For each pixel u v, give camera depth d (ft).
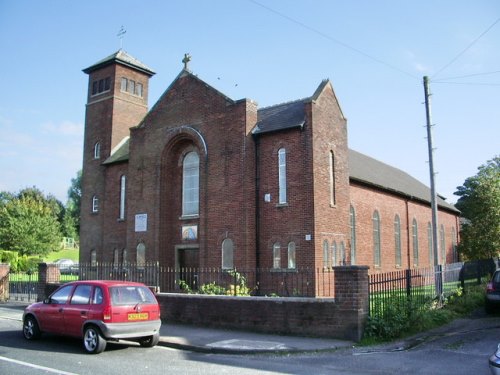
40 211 194.90
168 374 32.22
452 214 164.86
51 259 232.12
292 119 79.66
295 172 76.95
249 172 80.02
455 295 63.41
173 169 92.53
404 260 121.19
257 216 79.36
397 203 120.37
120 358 37.91
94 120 119.14
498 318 54.65
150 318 42.06
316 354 38.96
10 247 170.09
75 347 42.24
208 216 82.99
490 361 26.50
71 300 42.57
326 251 76.59
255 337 45.44
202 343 42.86
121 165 106.11
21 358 37.24
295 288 73.77
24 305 75.82
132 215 94.53
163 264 89.25
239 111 81.56
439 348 40.09
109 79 118.42
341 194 83.25
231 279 78.43
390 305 45.29
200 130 86.48
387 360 36.14
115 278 87.97
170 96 92.12
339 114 85.87
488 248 100.83
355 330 42.60
